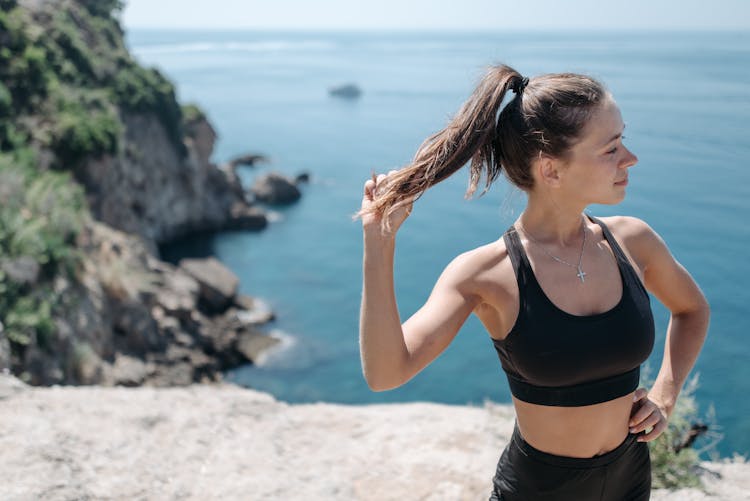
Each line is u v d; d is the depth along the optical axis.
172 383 24.14
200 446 4.01
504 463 2.35
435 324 2.08
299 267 39.28
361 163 69.81
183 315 27.42
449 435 4.28
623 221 2.32
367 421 4.52
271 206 53.06
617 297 2.09
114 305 24.58
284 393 24.91
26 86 32.28
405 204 2.06
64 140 31.52
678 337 2.37
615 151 2.05
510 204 2.27
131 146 39.06
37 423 3.96
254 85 161.12
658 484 3.74
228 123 99.25
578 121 1.99
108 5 49.03
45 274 20.48
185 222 44.50
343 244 43.66
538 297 2.04
